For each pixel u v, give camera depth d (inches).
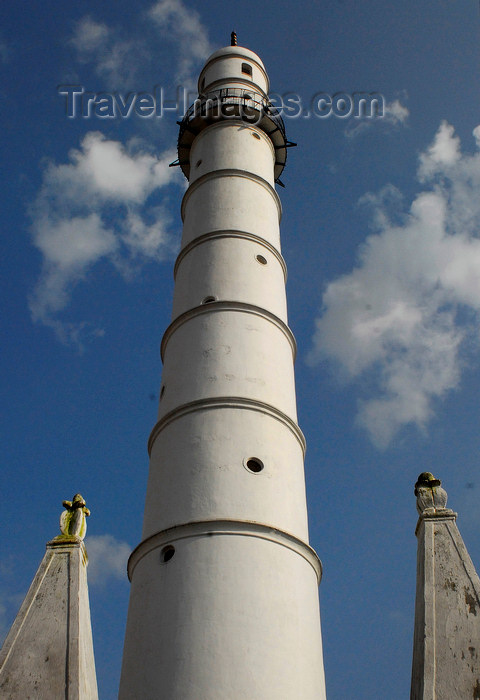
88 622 754.8
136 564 828.0
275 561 786.8
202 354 955.3
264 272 1072.2
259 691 696.4
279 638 735.7
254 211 1154.0
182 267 1107.9
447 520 781.9
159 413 956.6
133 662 740.0
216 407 896.3
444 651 689.0
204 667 703.1
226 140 1272.1
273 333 1003.3
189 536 792.9
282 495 847.1
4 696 669.9
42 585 744.3
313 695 730.8
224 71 1465.3
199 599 745.0
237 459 850.1
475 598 717.3
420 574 758.5
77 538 781.9
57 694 669.3
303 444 964.0
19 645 701.9
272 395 930.7
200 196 1187.3
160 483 867.4
